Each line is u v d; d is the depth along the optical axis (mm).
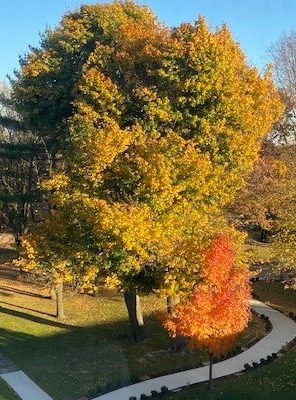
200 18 20203
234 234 21250
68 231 20109
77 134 20781
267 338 23891
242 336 23891
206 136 19969
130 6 26562
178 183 18797
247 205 31469
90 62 22547
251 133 20812
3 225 39781
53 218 20734
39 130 29016
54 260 20078
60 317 26344
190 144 19422
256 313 27953
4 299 29406
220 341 17562
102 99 20844
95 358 20781
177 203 18984
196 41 19531
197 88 19375
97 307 28562
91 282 22922
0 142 34812
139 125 19891
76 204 19047
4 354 20672
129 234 17125
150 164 18250
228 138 20047
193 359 21109
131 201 19328
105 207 17922
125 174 18812
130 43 21859
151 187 18078
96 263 19266
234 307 17047
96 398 17359
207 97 19844
